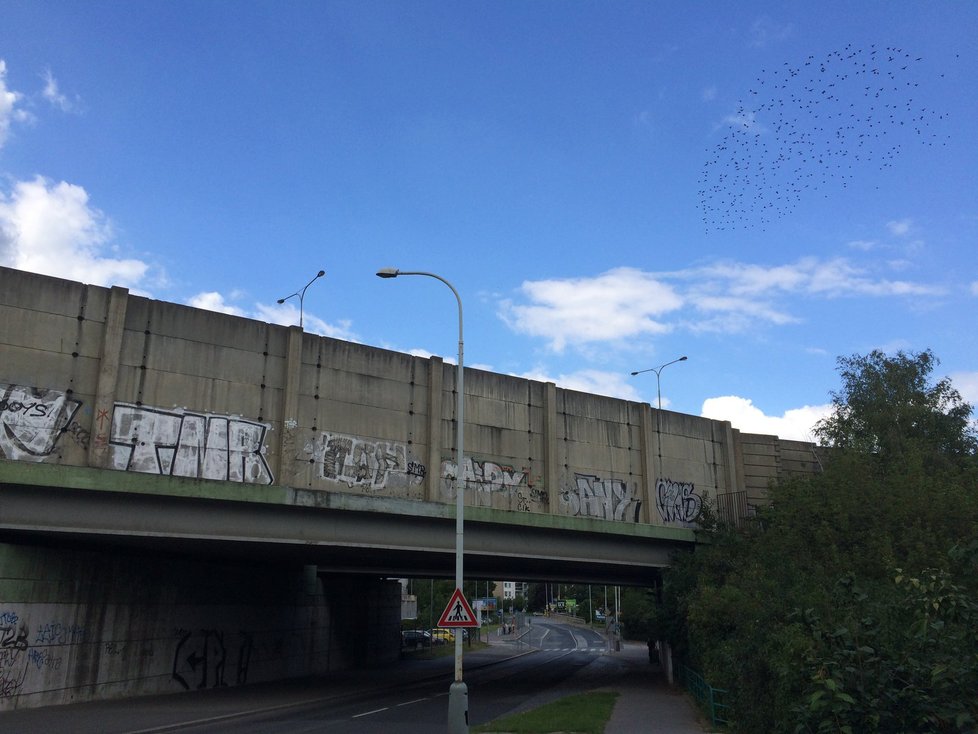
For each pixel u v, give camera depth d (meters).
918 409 38.16
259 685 32.59
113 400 22.36
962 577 11.70
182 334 24.03
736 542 32.41
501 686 34.97
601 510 33.28
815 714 9.71
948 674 8.95
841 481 27.50
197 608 29.73
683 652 32.06
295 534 24.95
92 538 23.34
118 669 25.33
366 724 21.20
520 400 31.91
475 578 46.12
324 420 26.38
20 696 21.47
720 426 39.06
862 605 11.13
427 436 28.91
